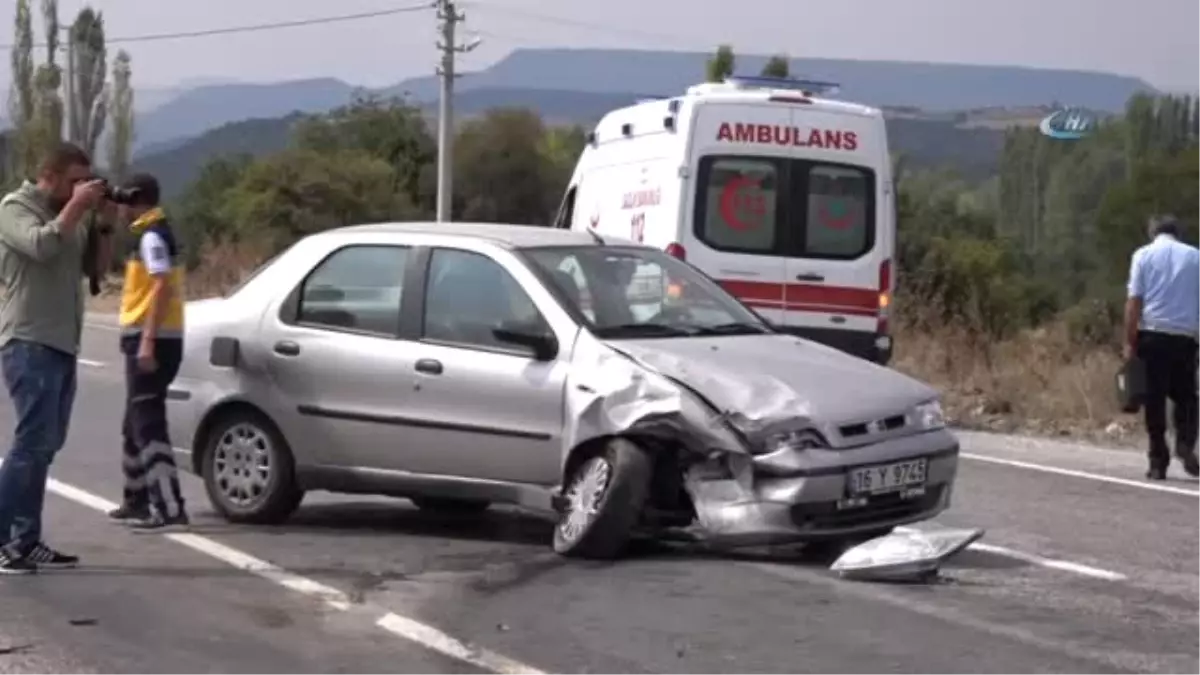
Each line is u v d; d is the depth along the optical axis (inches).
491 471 508.4
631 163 862.5
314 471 538.6
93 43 2819.9
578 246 533.0
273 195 2409.0
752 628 419.2
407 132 2992.1
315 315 541.0
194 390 555.5
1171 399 703.7
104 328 1556.3
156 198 538.6
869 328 825.5
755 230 812.6
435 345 517.0
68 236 449.7
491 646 401.7
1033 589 469.4
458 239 527.5
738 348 502.9
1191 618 438.3
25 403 460.8
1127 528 570.3
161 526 542.6
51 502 588.1
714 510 477.1
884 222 825.5
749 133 811.4
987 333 1063.6
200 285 1813.5
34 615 426.3
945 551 480.7
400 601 446.0
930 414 496.4
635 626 420.2
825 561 498.9
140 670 380.2
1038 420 894.4
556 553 498.6
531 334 503.2
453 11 2508.6
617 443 484.7
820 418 471.2
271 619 426.6
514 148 3078.2
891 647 403.5
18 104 2847.0
